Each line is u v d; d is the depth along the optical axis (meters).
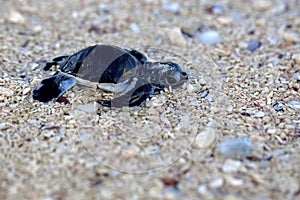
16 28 1.05
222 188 0.93
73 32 1.05
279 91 0.99
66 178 0.93
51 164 0.94
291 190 0.93
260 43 1.04
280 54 1.03
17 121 0.96
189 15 1.08
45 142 0.95
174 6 1.10
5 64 1.01
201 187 0.93
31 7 1.08
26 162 0.94
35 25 1.06
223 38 1.05
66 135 0.95
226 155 0.94
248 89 0.99
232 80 1.00
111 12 1.08
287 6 1.10
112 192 0.93
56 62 1.00
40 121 0.96
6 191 0.93
